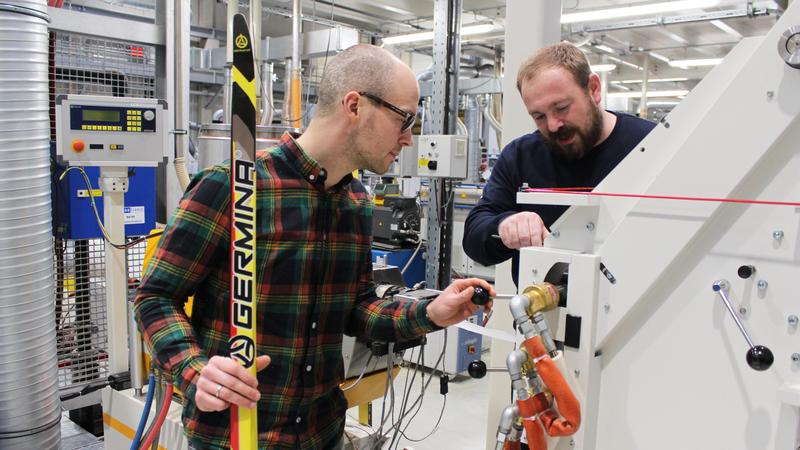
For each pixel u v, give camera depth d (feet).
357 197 4.31
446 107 12.38
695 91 2.87
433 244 12.69
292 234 3.80
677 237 2.82
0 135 6.91
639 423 3.06
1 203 6.93
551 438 3.21
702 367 2.85
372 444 6.18
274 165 3.85
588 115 4.57
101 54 9.95
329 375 4.16
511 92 7.08
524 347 3.05
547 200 3.24
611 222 3.11
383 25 24.36
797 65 2.43
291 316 3.85
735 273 2.73
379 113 3.72
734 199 2.70
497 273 7.07
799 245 2.55
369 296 4.57
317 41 12.14
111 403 7.05
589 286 3.04
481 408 10.85
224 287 3.82
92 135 7.48
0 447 7.18
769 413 2.67
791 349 2.60
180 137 10.47
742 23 20.29
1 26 6.82
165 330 3.45
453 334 11.92
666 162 2.93
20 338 7.14
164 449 5.93
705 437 2.86
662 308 2.96
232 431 3.12
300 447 3.99
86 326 9.57
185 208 3.70
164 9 10.19
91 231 9.23
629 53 24.20
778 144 2.59
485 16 20.68
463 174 12.17
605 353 3.15
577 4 16.90
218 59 13.87
